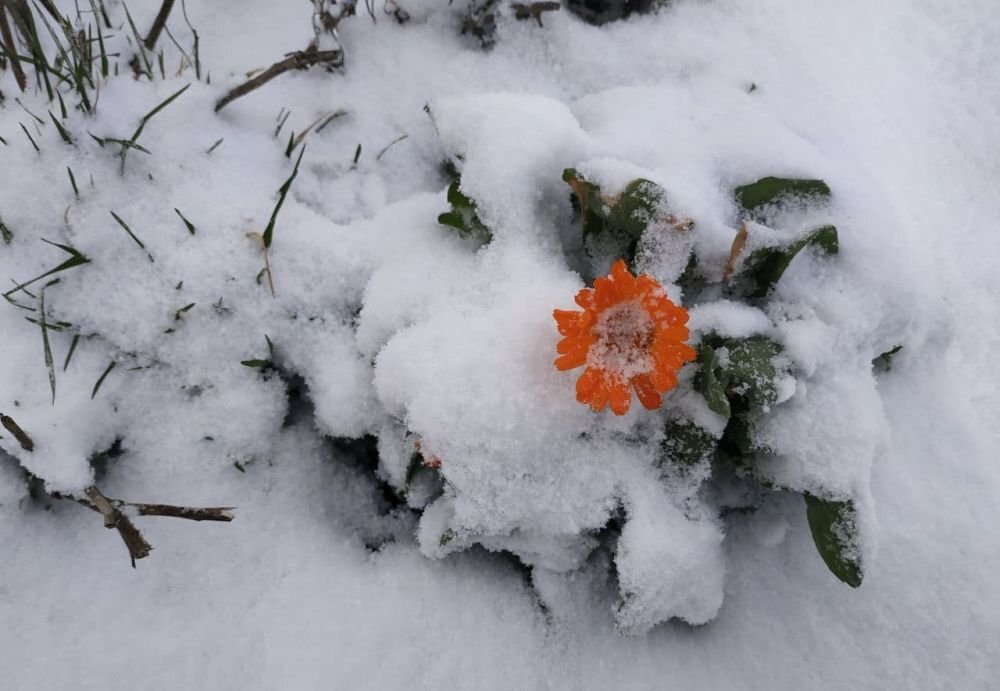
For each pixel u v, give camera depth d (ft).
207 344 1.18
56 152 1.16
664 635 1.19
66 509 1.15
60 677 1.06
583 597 1.20
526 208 1.18
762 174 1.24
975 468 1.23
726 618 1.20
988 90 1.47
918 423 1.26
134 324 1.16
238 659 1.11
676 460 1.14
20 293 1.14
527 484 1.11
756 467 1.16
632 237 1.19
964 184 1.42
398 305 1.17
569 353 1.00
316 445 1.27
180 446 1.19
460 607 1.18
